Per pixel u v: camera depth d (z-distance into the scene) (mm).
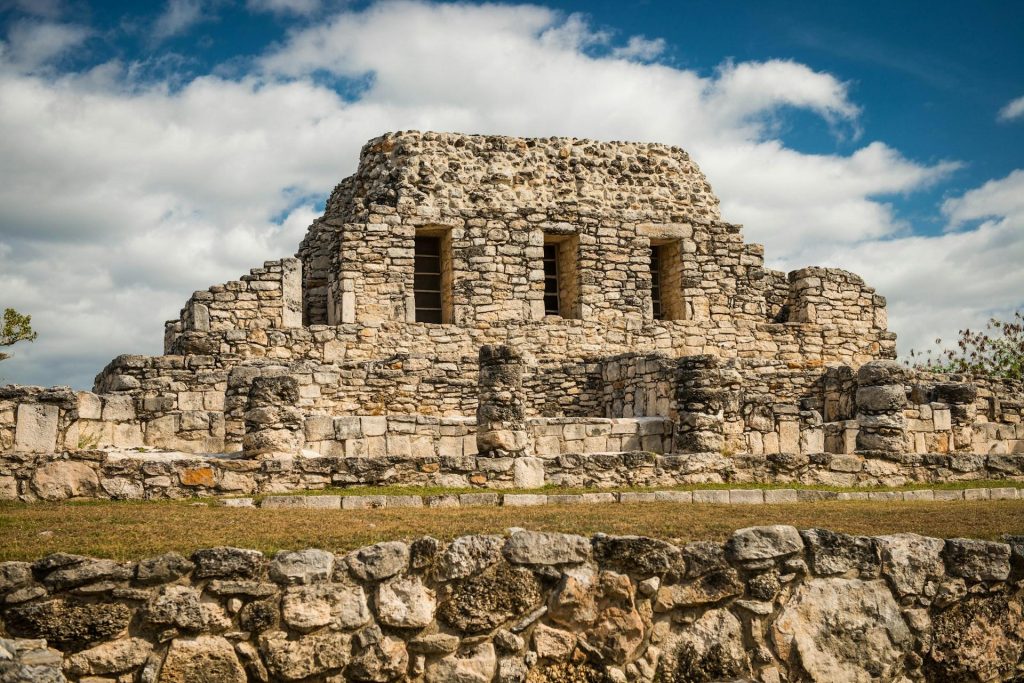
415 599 12305
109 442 20047
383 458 19062
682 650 12797
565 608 12664
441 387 25641
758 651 12922
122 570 11781
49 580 11617
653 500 18969
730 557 13148
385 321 28562
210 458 18641
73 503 17125
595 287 30438
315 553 12211
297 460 18609
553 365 26891
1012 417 27719
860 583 13484
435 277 30594
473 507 17391
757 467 21469
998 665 13836
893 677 13344
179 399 23922
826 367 29109
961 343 37781
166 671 11594
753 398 23172
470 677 12234
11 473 17250
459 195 29969
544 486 19797
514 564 12703
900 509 17609
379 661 12062
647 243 31109
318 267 30906
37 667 11133
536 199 30688
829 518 15812
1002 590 14125
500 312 29562
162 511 15953
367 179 30688
